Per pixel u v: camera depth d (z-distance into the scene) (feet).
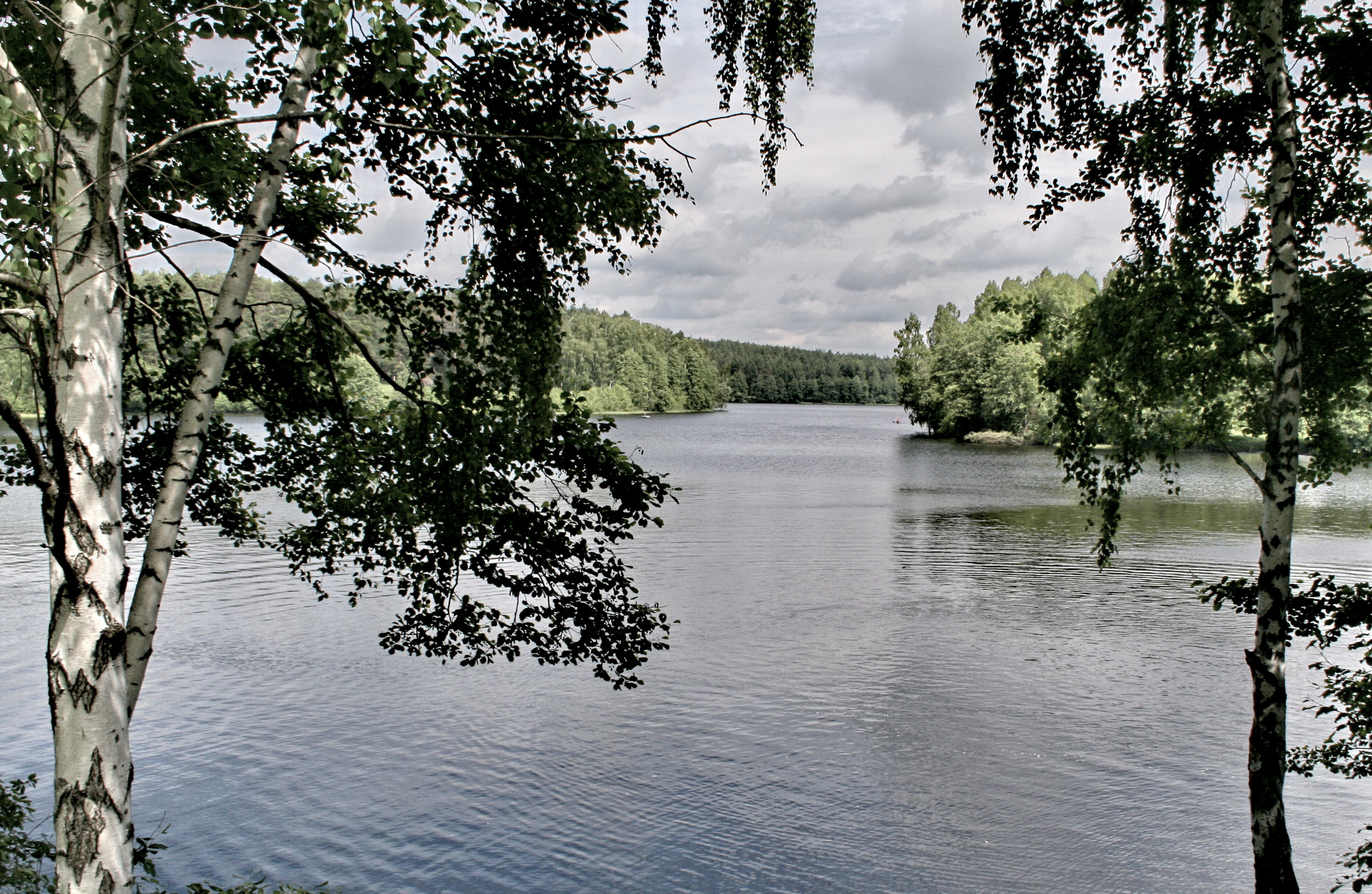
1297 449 23.08
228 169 19.58
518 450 19.53
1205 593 25.72
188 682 53.26
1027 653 58.65
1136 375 24.59
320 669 55.62
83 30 13.64
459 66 19.22
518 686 52.95
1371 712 23.56
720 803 39.40
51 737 44.60
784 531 106.52
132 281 20.33
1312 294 25.13
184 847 35.88
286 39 18.07
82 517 12.93
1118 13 25.27
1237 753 43.80
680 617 67.36
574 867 34.73
